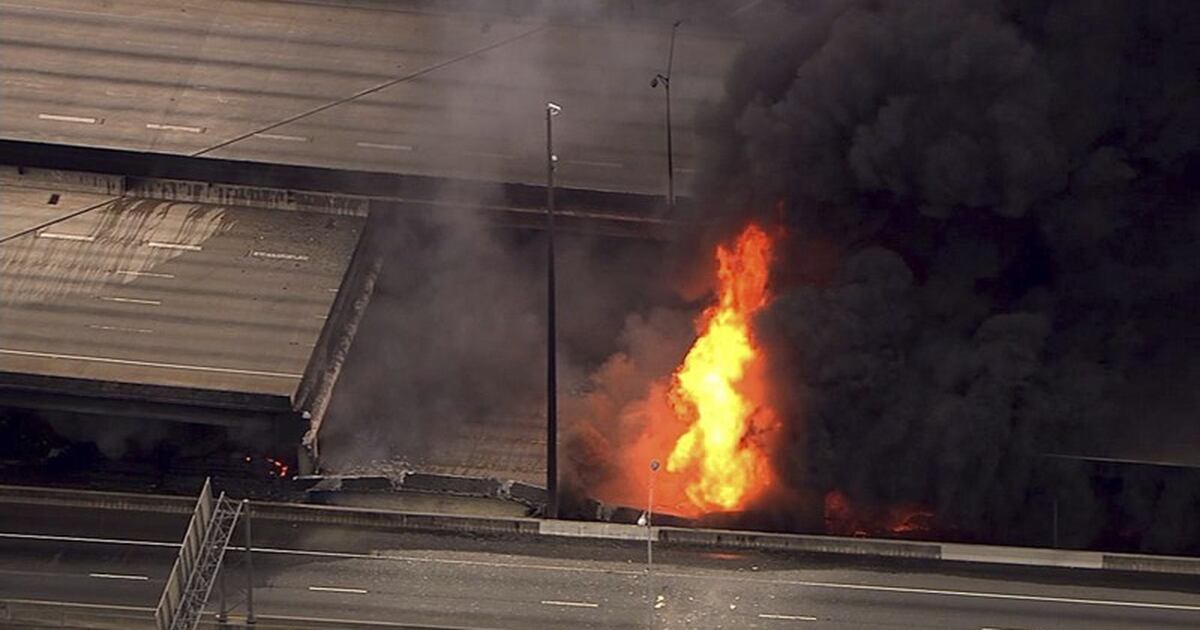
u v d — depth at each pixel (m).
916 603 152.00
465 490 161.75
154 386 161.25
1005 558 156.25
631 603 151.38
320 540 156.50
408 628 147.25
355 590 152.00
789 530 161.50
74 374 161.88
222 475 164.50
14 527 157.12
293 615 149.12
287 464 163.75
